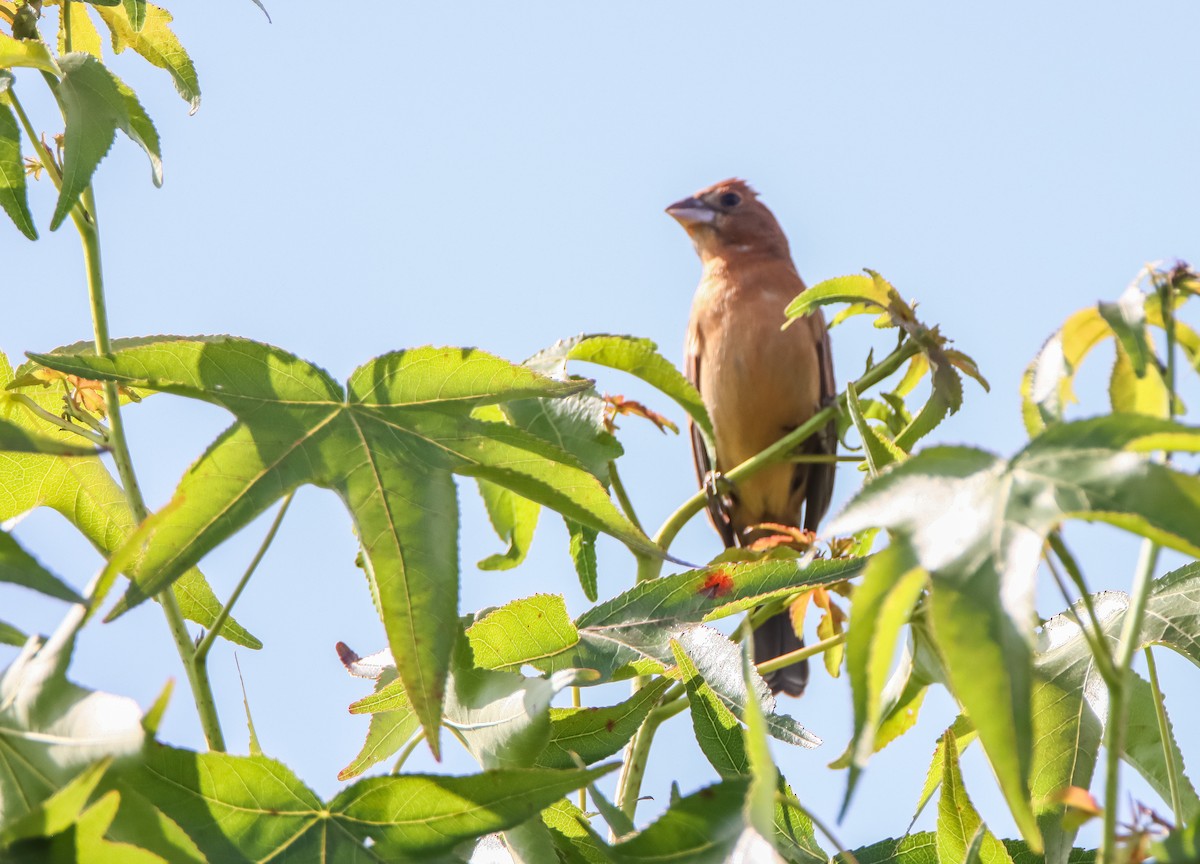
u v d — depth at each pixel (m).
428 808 3.99
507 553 6.08
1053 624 5.11
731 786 3.92
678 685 5.84
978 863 4.28
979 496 3.04
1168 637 4.95
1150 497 2.92
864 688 2.91
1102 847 3.00
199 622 5.44
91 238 5.08
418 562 4.22
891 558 3.00
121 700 3.51
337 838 4.00
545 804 3.96
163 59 6.07
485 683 4.58
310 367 4.52
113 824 3.50
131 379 4.41
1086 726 4.82
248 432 4.34
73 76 4.84
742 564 5.62
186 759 3.94
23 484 5.58
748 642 3.37
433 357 4.59
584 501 4.58
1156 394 3.55
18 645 3.79
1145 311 3.62
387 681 5.46
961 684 2.83
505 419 5.91
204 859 3.57
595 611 5.65
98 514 5.64
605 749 5.23
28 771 3.47
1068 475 3.01
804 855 5.05
